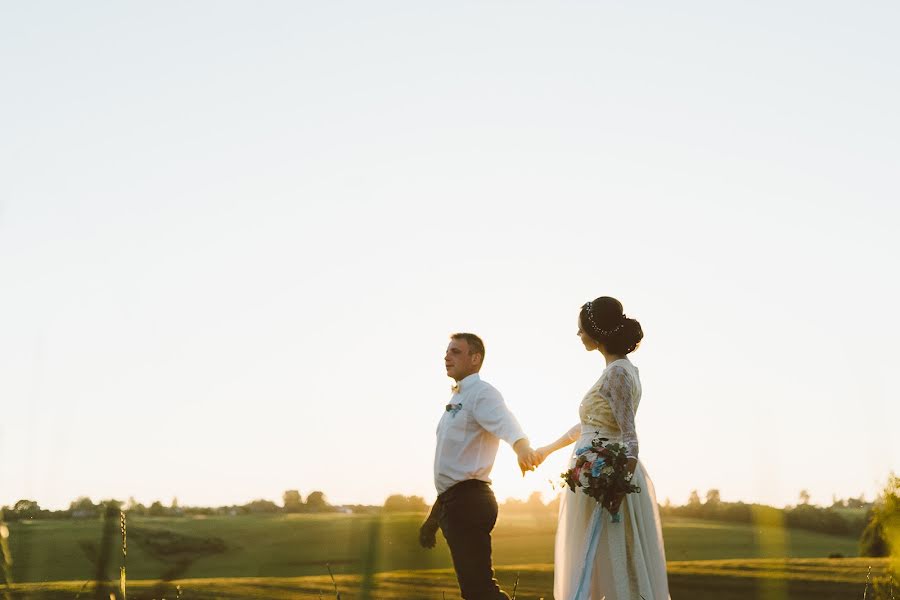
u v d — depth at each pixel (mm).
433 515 6020
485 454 5945
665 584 5277
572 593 5215
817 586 7562
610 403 5168
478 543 5828
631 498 5195
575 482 5121
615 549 5094
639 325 5406
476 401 5879
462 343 6137
